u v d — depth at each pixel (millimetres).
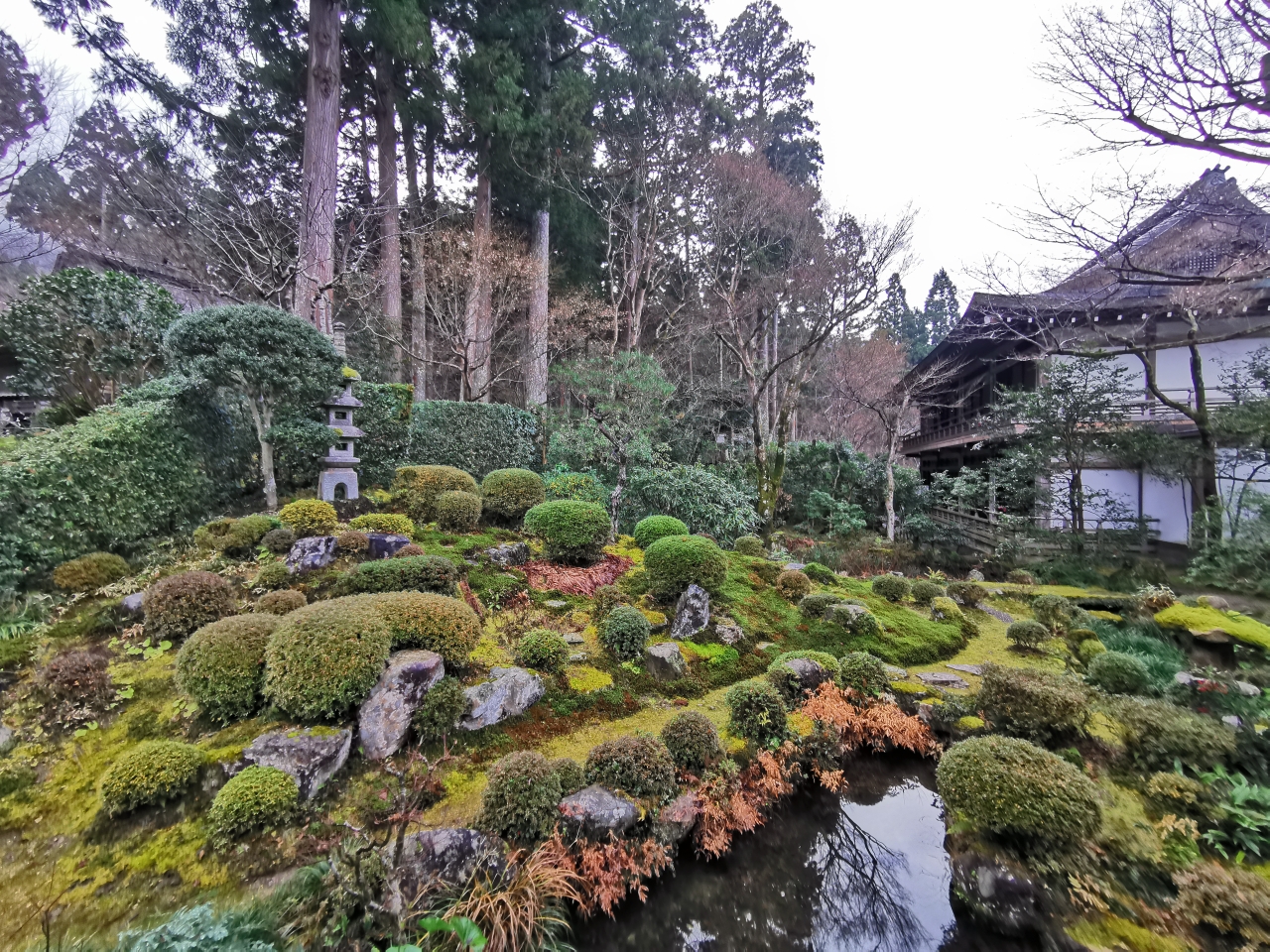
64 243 12188
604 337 15391
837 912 3078
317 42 10297
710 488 9031
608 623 4941
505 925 2434
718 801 3469
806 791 3992
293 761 2941
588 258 16094
